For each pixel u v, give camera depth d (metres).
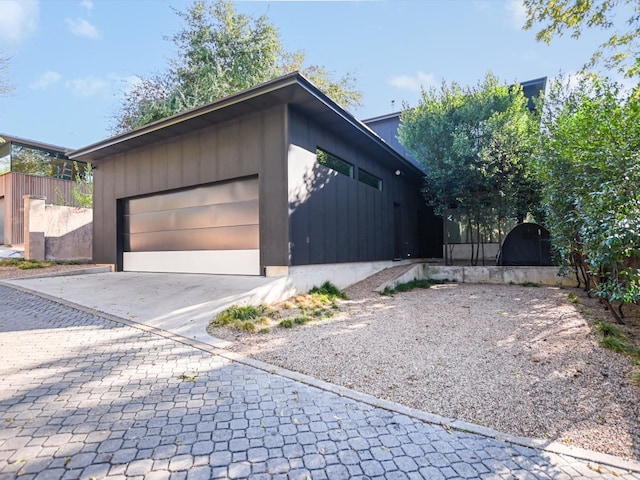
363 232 9.42
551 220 5.96
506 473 1.91
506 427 2.40
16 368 3.21
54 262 10.81
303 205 7.18
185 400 2.68
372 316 5.62
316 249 7.48
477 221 10.25
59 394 2.72
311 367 3.44
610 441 2.23
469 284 9.08
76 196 15.55
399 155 10.35
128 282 7.55
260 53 15.20
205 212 8.33
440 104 9.91
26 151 15.22
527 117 9.52
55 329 4.42
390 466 1.95
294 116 7.09
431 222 14.09
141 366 3.32
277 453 2.04
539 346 3.99
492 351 3.90
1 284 7.33
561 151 5.12
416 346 4.10
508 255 9.40
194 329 4.50
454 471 1.92
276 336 4.43
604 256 3.73
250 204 7.57
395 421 2.45
